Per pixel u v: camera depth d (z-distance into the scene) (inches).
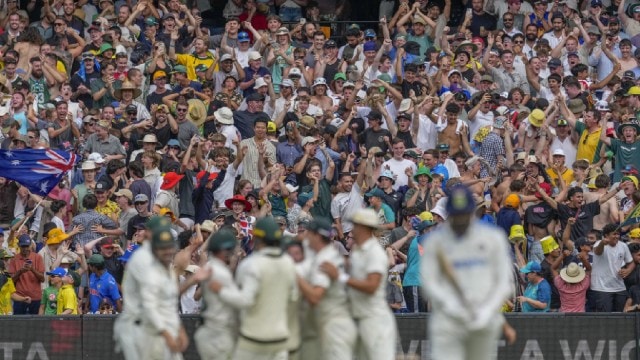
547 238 2738.7
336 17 4315.9
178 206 2982.3
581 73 3663.9
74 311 2630.4
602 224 2942.9
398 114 3319.4
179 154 3179.1
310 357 1961.1
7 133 3097.9
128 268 1902.1
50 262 2758.4
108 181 3024.1
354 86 3398.1
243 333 1861.5
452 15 4192.9
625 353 2358.5
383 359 1900.8
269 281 1851.6
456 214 1688.0
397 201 2947.8
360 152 3218.5
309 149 3068.4
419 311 2659.9
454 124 3262.8
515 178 2974.9
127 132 3255.4
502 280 1695.4
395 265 2716.5
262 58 3661.4
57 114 3265.3
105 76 3464.6
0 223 3002.0
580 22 3846.0
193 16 3809.1
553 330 2365.9
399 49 3595.0
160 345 1887.3
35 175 2952.8
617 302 2691.9
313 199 2955.2
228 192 3036.4
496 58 3636.8
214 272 1852.9
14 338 2399.1
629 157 3186.5
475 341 1729.8
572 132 3280.0
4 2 3860.7
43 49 3494.1
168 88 3459.6
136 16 3784.5
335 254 1903.3
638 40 3895.2
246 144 3090.6
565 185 2970.0
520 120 3366.1
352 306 1916.8
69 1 3823.8
